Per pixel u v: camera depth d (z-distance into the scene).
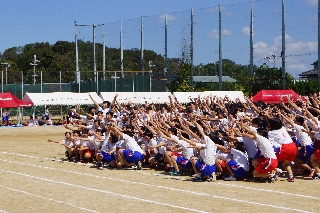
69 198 12.21
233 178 14.63
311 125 14.54
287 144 14.01
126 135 17.39
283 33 42.22
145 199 11.98
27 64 100.44
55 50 109.06
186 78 48.94
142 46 52.62
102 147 17.69
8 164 19.12
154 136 17.47
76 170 17.34
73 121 26.44
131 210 10.74
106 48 56.44
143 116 21.39
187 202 11.53
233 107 21.09
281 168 16.42
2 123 42.75
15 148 25.67
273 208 10.73
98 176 15.88
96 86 51.78
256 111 19.00
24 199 12.12
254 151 14.43
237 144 14.59
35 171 17.16
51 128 39.41
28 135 34.41
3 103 39.66
